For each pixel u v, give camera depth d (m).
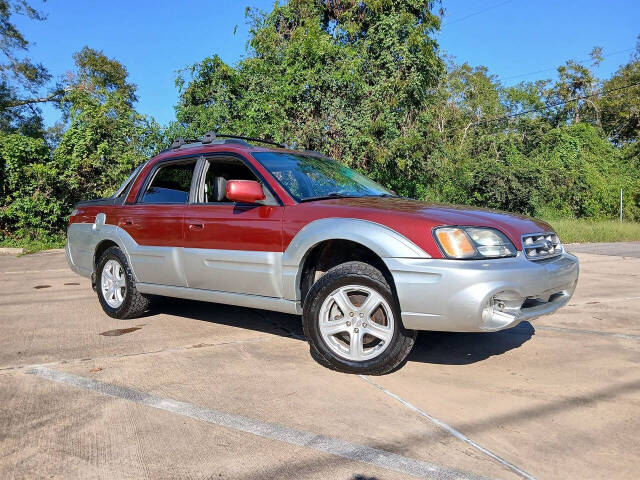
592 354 4.07
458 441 2.59
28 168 13.91
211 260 4.29
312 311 3.68
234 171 4.50
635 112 40.41
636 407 3.01
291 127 15.05
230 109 15.65
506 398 3.15
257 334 4.64
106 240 5.33
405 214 3.51
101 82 32.91
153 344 4.33
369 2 15.90
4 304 6.04
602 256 12.34
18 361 3.87
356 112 15.51
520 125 36.56
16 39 26.77
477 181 24.20
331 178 4.55
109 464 2.37
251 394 3.21
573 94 42.25
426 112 16.89
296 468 2.33
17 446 2.55
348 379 3.49
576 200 29.03
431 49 16.03
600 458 2.41
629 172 34.97
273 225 3.93
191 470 2.32
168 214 4.67
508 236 3.54
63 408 3.00
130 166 15.03
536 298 3.54
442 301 3.24
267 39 16.33
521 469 2.32
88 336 4.59
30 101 28.62
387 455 2.44
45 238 14.08
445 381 3.45
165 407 3.01
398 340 3.43
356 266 3.58
